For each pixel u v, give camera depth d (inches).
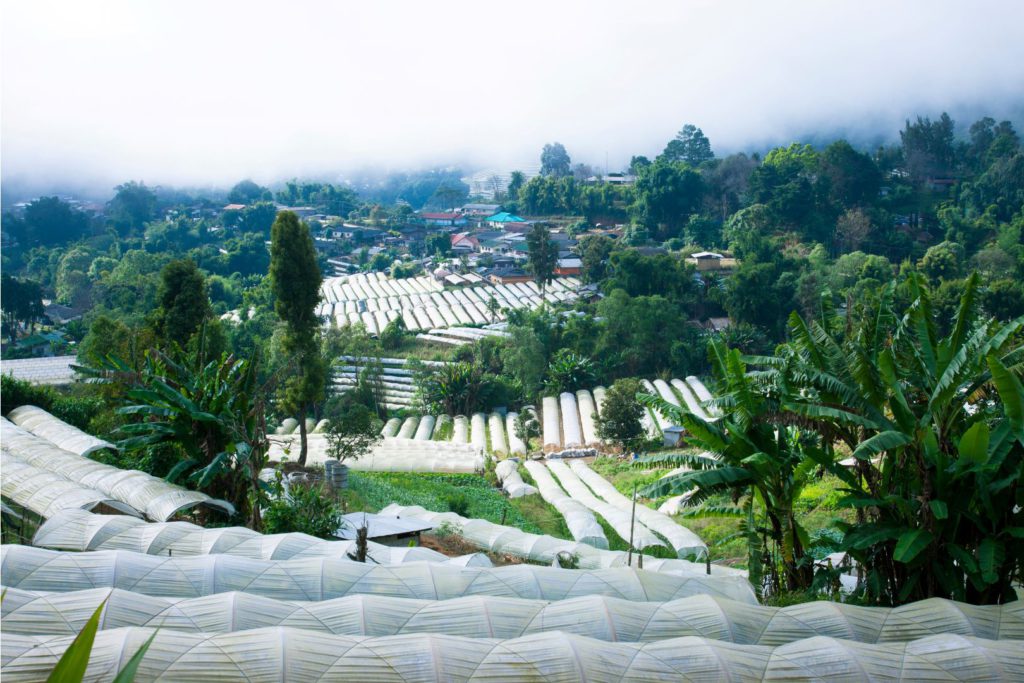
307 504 1101.1
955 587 743.7
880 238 5009.8
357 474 1866.4
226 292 5049.2
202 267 5944.9
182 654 546.9
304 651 560.7
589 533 1406.3
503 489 1907.0
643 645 607.2
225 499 1168.8
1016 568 765.9
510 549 1216.8
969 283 737.6
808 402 797.2
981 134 7007.9
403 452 2247.8
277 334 3065.9
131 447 1185.4
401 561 949.2
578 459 2292.1
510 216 7785.4
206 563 764.0
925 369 762.8
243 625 630.5
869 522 826.8
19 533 1056.2
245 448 1124.5
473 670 564.7
